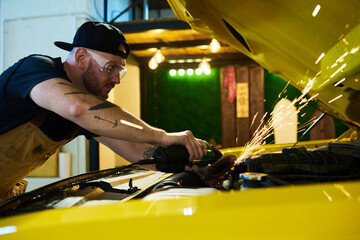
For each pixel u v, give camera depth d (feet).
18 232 1.55
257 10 3.22
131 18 24.12
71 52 4.05
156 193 2.89
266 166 3.12
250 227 1.30
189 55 23.63
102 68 3.97
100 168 17.79
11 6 18.22
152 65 20.86
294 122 16.43
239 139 24.21
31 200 3.25
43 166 16.43
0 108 3.66
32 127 3.88
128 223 1.44
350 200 1.38
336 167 3.03
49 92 3.24
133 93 23.50
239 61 24.07
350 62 2.93
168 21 17.37
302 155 3.26
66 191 3.59
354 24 2.62
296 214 1.33
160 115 25.57
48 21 17.74
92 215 1.58
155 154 3.27
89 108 3.09
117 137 3.15
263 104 23.77
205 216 1.41
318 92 4.13
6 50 18.25
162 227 1.39
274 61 4.14
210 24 4.08
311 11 2.82
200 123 25.05
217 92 24.77
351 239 1.21
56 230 1.49
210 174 3.94
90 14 17.80
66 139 4.41
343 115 4.29
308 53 3.40
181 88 25.29
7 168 3.98
